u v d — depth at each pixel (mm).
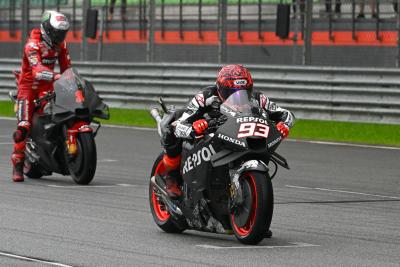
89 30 84938
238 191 28266
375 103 69438
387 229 32594
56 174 48125
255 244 29156
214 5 94500
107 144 62438
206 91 29828
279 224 33406
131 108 82562
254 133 28016
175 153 30688
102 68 85125
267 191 28125
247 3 91500
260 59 90500
